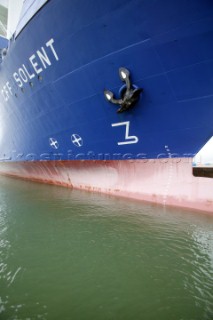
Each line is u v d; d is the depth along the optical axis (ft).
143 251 12.07
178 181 19.90
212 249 12.36
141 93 17.28
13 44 23.13
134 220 17.10
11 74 26.53
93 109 20.38
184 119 17.31
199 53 13.93
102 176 25.55
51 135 26.55
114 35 15.56
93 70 18.06
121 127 20.04
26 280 9.39
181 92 16.06
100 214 18.53
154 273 10.03
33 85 23.86
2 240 13.29
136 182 22.72
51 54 19.52
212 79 14.71
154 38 14.43
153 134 19.13
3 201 23.08
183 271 10.19
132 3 13.69
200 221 16.81
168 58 14.90
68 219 17.29
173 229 15.26
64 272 10.02
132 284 9.24
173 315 7.61
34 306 7.91
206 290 8.89
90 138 22.75
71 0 15.52
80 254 11.70
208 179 18.42
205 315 7.62
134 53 15.66
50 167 31.30
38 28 18.93
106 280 9.48
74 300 8.27
